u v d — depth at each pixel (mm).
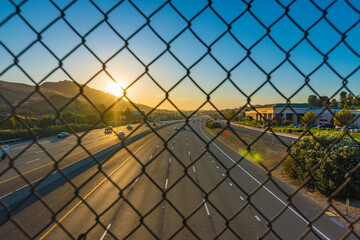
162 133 52125
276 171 17703
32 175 15461
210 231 8555
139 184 14000
